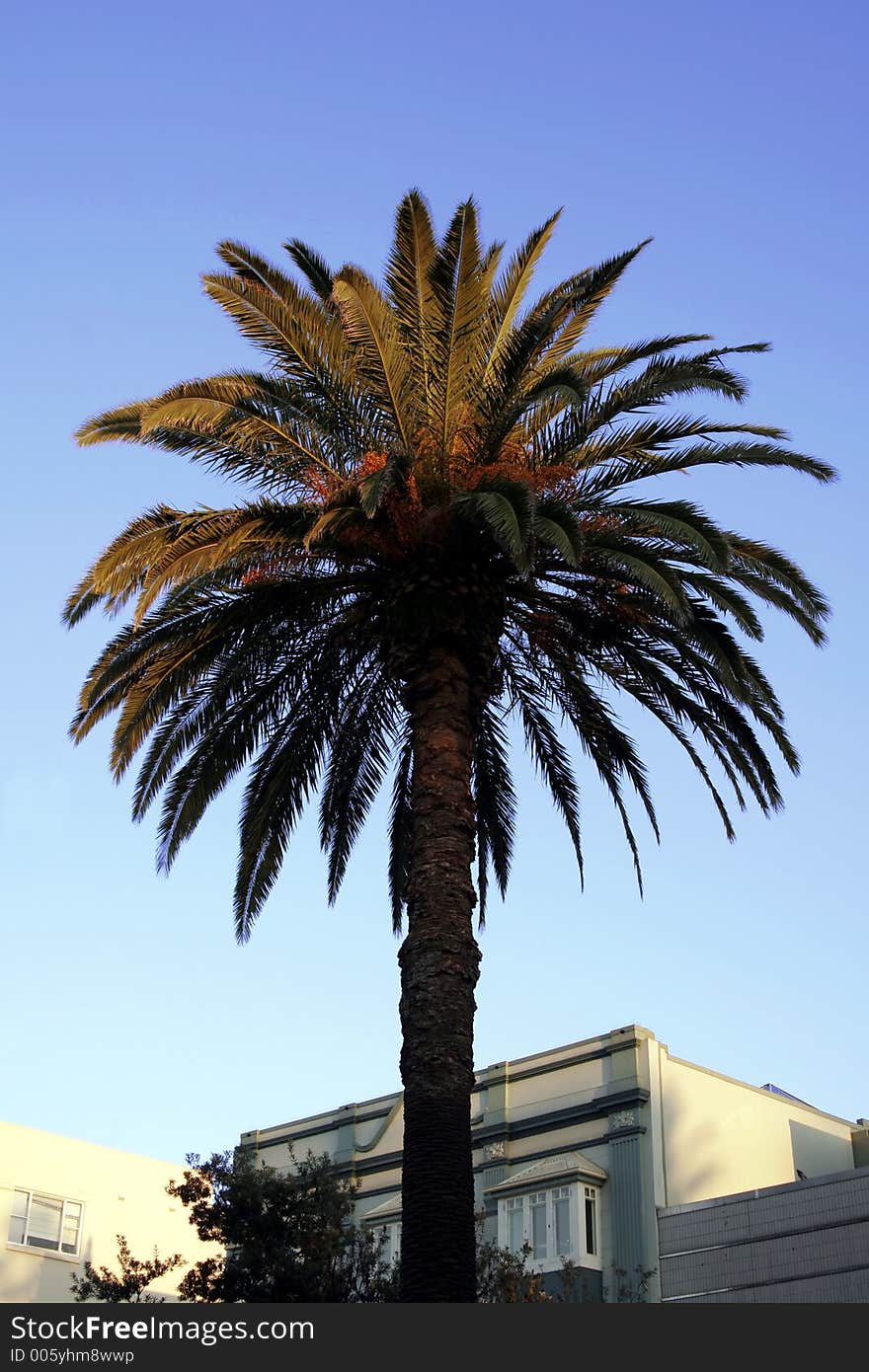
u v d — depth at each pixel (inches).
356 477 632.4
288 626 710.5
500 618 665.0
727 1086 1355.8
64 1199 1604.3
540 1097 1350.9
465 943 599.2
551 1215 1247.5
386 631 664.4
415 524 638.5
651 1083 1279.5
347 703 759.1
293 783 763.4
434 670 641.6
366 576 676.1
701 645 669.3
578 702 749.3
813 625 682.2
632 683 737.0
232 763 743.7
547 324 619.2
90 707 704.4
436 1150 558.9
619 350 727.1
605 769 768.3
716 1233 1137.4
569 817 796.6
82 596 695.7
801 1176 1378.0
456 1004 585.3
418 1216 553.0
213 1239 1047.0
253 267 663.8
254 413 629.6
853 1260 1039.6
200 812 743.1
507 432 632.4
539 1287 1063.6
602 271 674.2
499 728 778.8
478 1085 1401.3
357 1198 1464.1
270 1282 989.8
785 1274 1075.3
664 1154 1253.7
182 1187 1062.4
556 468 637.9
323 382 647.1
